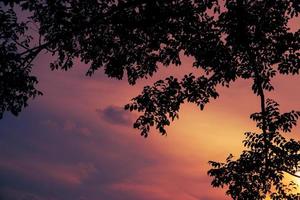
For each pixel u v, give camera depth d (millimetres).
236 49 13594
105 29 13422
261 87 13031
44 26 12242
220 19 13328
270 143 12109
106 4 12531
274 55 13945
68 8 12070
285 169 12070
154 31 13195
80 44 13320
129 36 13234
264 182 12227
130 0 12117
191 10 12961
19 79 11398
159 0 12391
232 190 12398
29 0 11727
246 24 12992
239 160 12320
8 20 11453
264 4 13297
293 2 12758
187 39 13883
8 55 11172
